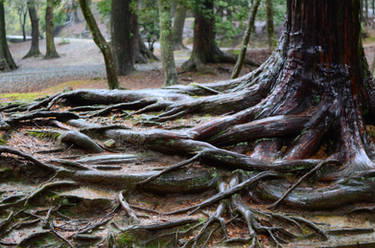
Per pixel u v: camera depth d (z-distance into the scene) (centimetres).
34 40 4591
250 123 848
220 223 675
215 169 793
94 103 1120
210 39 2741
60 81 2762
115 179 746
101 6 3241
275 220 698
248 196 756
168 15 1769
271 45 1803
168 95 1078
